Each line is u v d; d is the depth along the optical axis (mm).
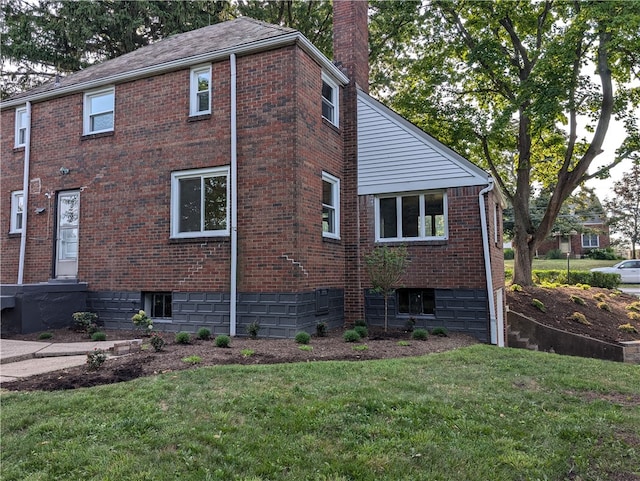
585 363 6941
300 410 4406
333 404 4555
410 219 11109
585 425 4293
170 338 8961
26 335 9211
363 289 11281
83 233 11086
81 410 4438
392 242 11055
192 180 10102
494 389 5309
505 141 19500
